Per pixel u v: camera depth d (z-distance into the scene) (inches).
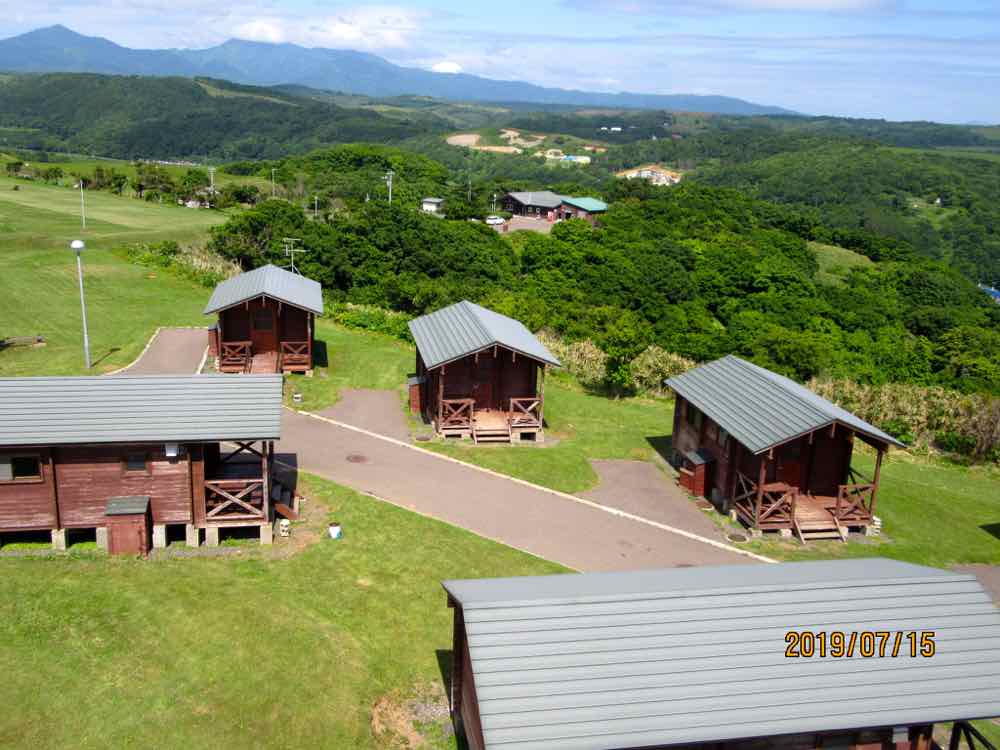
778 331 2477.9
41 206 2933.1
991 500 1175.0
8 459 727.1
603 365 1524.4
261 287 1290.6
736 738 427.8
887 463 1298.0
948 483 1237.7
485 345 1090.1
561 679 446.0
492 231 3624.5
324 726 551.5
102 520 756.0
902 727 482.9
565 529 908.6
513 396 1220.5
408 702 589.6
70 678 568.1
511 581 560.4
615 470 1112.2
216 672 588.7
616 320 2075.5
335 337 1633.9
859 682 467.8
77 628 623.8
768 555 888.3
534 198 5137.8
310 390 1305.4
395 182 5403.5
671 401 1503.4
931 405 1422.2
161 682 573.0
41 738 513.7
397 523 869.8
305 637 640.4
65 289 1759.4
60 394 757.9
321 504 896.9
